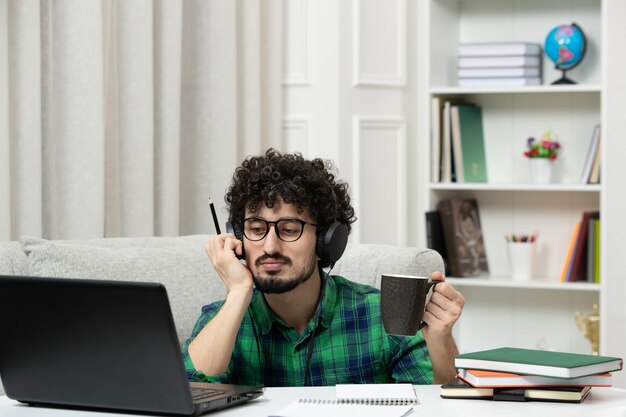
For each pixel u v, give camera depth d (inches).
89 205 123.1
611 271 151.5
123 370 61.6
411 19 171.6
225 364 74.5
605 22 148.9
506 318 172.1
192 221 148.3
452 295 71.2
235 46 149.0
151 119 132.6
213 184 147.2
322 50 161.2
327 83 160.9
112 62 130.5
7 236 114.0
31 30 116.3
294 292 78.4
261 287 75.0
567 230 167.0
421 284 66.0
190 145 147.8
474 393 66.0
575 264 157.9
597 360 66.2
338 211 82.1
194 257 97.4
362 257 99.4
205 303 95.7
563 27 158.1
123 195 131.3
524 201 169.8
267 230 74.5
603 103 149.4
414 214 173.6
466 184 161.2
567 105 165.8
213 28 146.7
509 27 169.0
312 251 76.2
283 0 163.2
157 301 58.7
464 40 172.7
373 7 164.1
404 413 60.8
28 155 116.9
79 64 122.1
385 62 166.6
